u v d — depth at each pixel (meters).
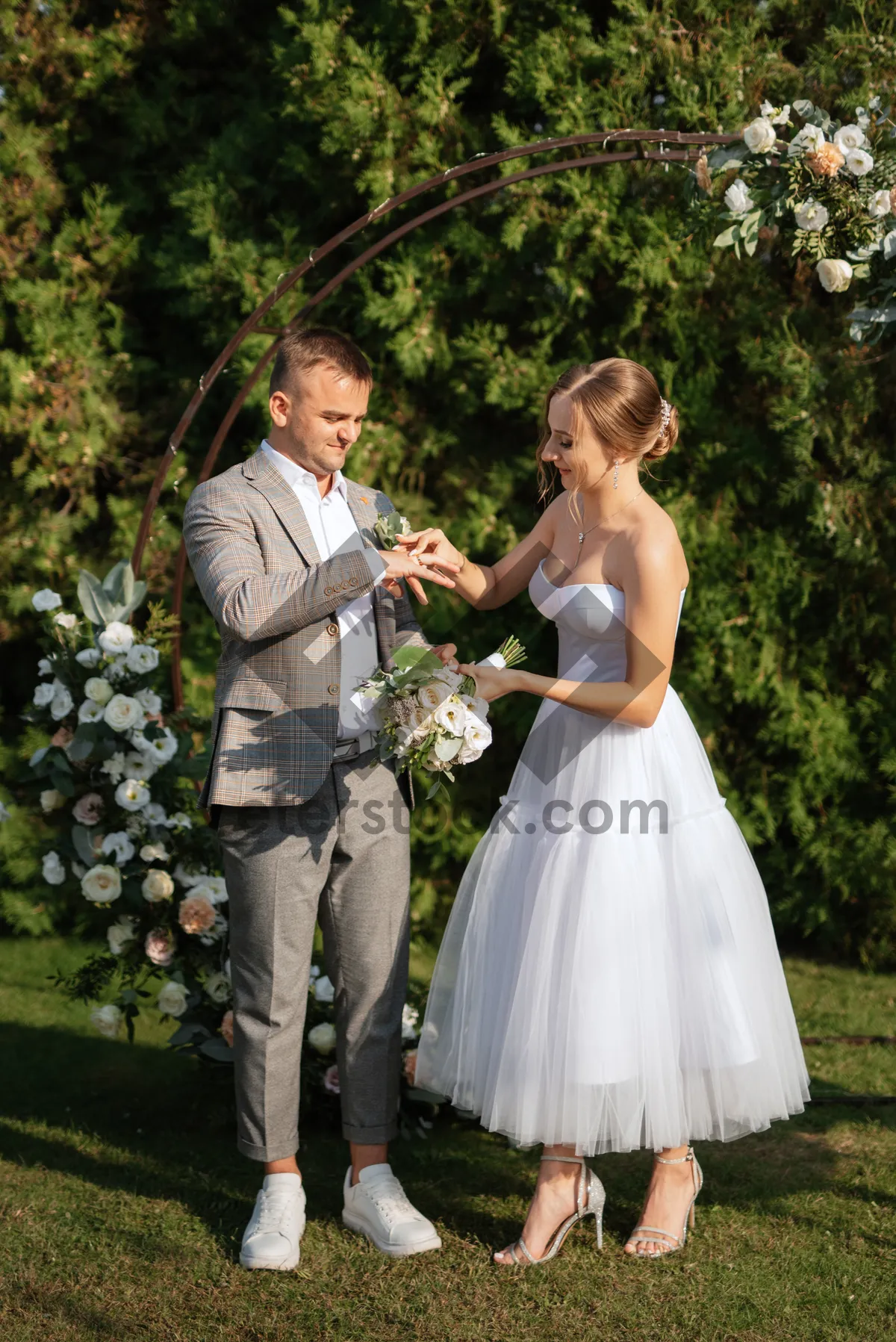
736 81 4.14
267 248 4.55
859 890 4.64
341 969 2.51
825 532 4.36
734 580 4.54
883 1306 2.21
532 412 4.45
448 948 2.57
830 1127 3.07
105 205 4.88
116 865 3.03
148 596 4.91
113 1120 3.14
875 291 2.66
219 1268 2.37
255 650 2.34
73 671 3.07
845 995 4.26
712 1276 2.33
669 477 4.51
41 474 4.77
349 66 4.28
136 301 5.12
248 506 2.37
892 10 4.22
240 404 3.24
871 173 2.58
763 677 4.52
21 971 4.52
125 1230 2.52
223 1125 3.09
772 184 2.64
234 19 4.80
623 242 4.21
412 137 4.37
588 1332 2.14
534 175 2.98
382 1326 2.17
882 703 4.60
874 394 4.38
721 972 2.34
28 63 4.70
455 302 4.54
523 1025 2.29
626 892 2.30
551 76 4.21
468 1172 2.85
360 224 3.00
